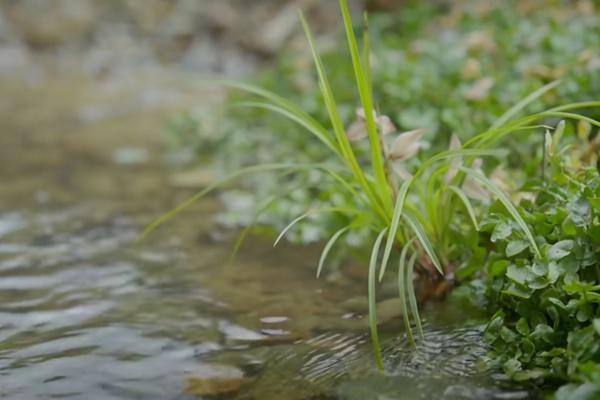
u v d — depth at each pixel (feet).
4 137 19.51
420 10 20.85
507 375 7.00
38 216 13.28
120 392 7.39
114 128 20.42
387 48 18.47
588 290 6.77
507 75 13.80
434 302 8.96
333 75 17.43
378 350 7.09
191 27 29.35
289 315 9.05
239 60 27.50
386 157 8.79
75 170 16.43
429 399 6.78
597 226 7.09
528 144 11.46
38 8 31.07
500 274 8.12
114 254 11.35
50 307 9.43
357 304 9.26
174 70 27.73
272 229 12.33
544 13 17.13
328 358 7.83
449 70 14.82
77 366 7.90
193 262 10.96
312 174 13.92
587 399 6.06
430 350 7.68
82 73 27.86
